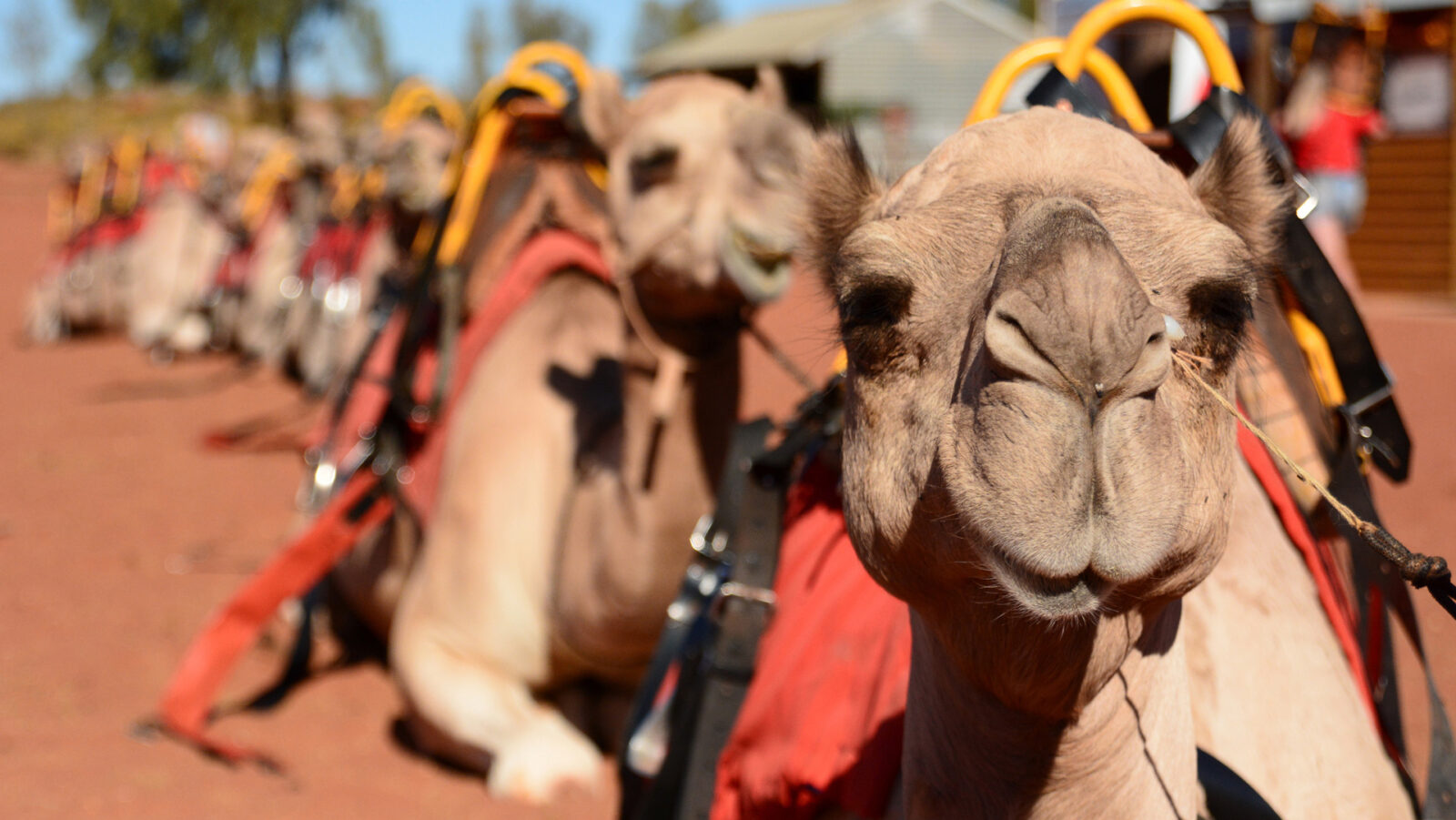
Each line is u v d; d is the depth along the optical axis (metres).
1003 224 1.57
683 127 3.49
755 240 3.42
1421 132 15.74
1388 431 2.46
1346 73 8.16
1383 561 2.34
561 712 4.61
